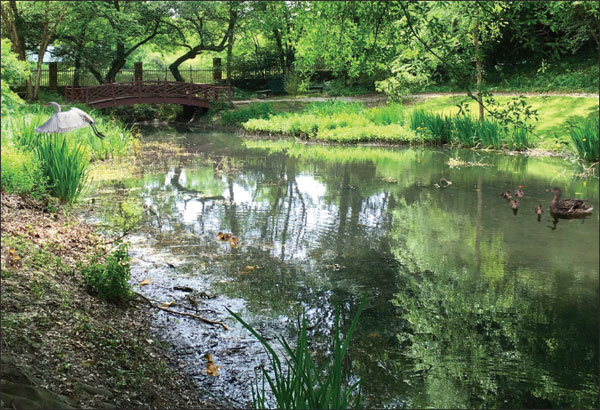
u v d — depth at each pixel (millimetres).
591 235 9797
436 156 18828
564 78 26984
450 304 6918
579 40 20547
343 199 12703
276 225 10414
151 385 4531
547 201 12328
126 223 9977
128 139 20000
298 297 7031
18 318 4672
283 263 8297
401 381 5105
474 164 17094
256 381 5023
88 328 5027
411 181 14734
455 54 5617
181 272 7754
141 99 29109
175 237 9438
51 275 6094
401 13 5996
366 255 8758
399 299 7055
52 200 10047
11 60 20766
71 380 3969
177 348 5586
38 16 30312
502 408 4723
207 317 6359
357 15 6727
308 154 19594
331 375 3246
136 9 33344
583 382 5121
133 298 6539
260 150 20625
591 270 8062
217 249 8859
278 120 26078
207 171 16219
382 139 22078
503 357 5621
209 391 4809
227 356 5480
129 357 4879
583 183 14133
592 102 21625
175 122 31500
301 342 3311
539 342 5914
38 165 10398
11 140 11969
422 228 10312
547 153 18359
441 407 4680
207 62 48281
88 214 10430
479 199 12625
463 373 5258
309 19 8609
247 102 32312
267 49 40469
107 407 3836
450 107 25250
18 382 3531
